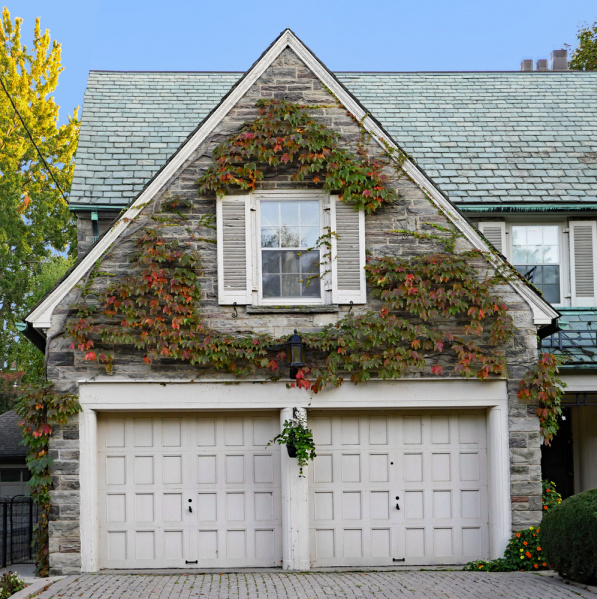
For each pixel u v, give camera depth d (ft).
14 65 109.29
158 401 39.99
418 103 58.13
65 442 39.34
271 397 40.32
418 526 41.52
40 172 109.19
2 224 95.25
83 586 34.73
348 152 40.81
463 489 41.81
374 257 41.06
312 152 40.65
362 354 40.06
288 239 41.34
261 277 41.06
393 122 55.42
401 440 41.93
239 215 40.83
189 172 40.86
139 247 40.19
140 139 51.98
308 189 41.27
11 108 107.34
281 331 40.50
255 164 40.52
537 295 41.01
